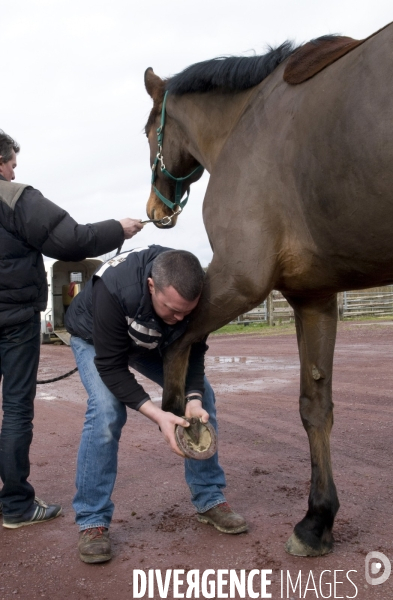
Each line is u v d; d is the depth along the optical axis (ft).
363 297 65.87
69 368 32.30
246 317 63.46
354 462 12.72
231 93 9.69
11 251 9.51
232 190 8.27
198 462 9.47
